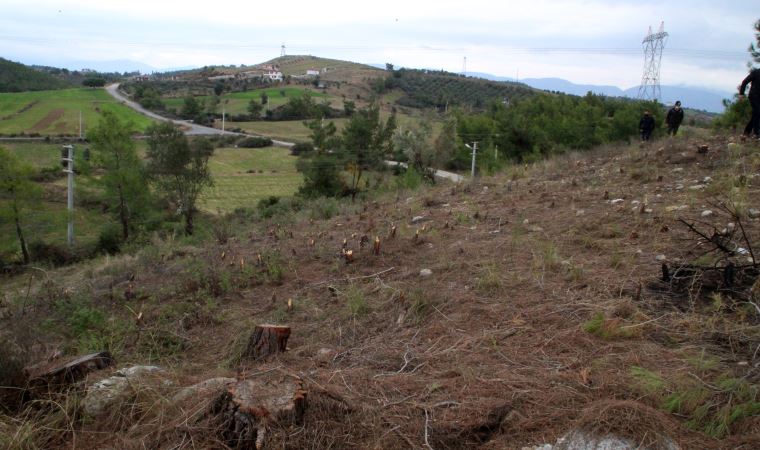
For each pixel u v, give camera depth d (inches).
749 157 365.4
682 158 403.5
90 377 146.3
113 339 209.9
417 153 1509.6
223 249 383.9
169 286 296.5
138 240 682.8
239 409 108.3
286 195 1533.0
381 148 1427.2
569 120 1210.6
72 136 2445.9
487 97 4168.3
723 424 105.7
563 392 122.0
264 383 119.6
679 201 295.9
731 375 126.0
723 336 147.2
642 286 187.3
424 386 131.6
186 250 432.8
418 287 209.6
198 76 6289.4
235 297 255.1
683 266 191.2
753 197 274.7
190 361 187.2
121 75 7864.2
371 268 258.8
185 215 1165.1
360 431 113.0
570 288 193.6
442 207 400.5
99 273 439.2
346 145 1407.5
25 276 589.0
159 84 5142.7
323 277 261.0
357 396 127.0
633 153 473.7
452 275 227.9
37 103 3422.7
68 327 233.5
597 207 314.2
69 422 124.6
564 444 101.6
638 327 155.5
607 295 182.2
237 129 2938.0
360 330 185.2
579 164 500.7
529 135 1219.2
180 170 1162.0
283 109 3508.9
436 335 170.2
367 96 4392.2
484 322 173.9
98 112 3166.8
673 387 121.0
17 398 140.5
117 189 1126.4
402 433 111.5
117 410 126.1
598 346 147.9
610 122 1145.4
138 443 112.2
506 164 1002.7
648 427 102.7
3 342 163.9
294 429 107.6
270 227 473.4
